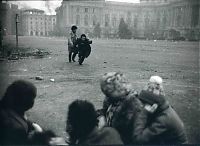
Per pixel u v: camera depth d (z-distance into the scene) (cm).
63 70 668
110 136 221
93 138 220
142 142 233
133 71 724
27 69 563
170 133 241
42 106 385
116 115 243
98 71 707
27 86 224
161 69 739
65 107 383
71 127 230
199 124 322
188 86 519
